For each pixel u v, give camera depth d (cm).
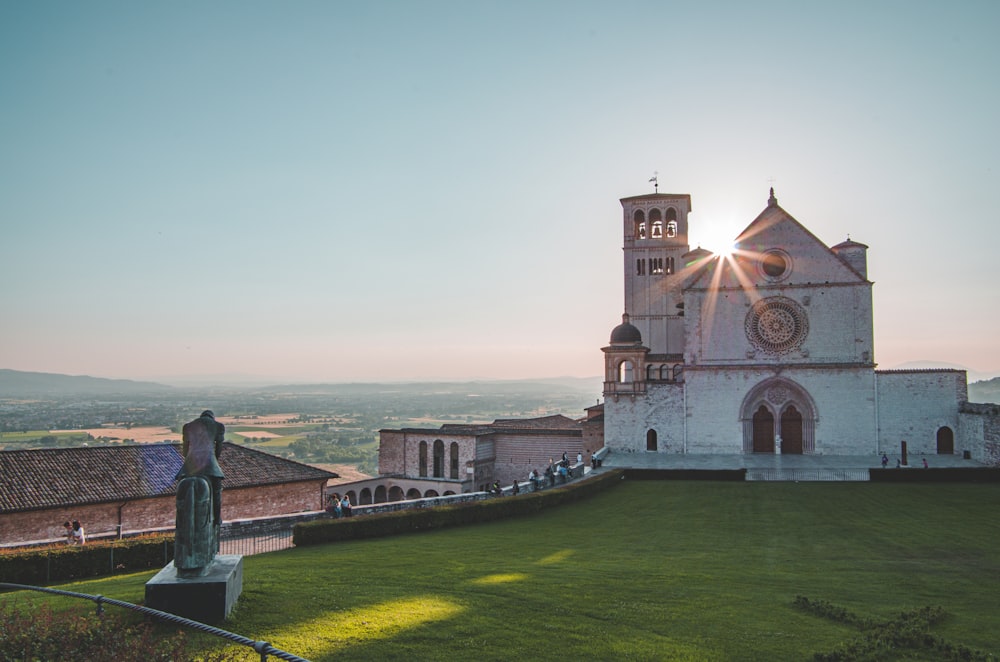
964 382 6831
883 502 4684
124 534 3788
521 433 8588
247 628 1661
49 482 4378
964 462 6375
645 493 5247
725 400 7344
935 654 1664
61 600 1953
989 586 2389
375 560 2766
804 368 7150
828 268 7169
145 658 1367
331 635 1639
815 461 6650
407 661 1516
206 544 1772
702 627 1830
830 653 1628
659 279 9662
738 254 7394
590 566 2689
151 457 5006
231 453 5475
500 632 1725
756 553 3108
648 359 8369
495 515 4200
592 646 1658
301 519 3941
